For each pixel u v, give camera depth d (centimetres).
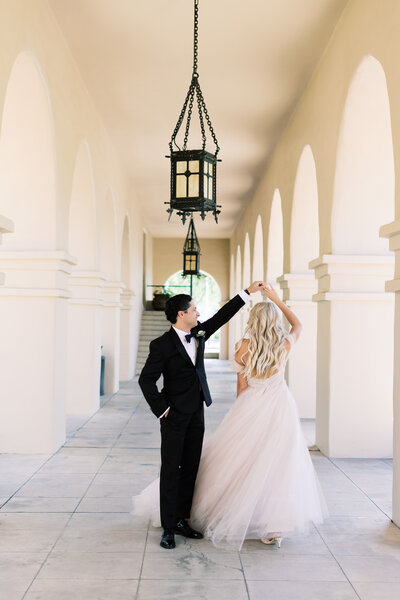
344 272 669
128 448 714
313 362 943
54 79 650
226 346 2380
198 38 685
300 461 412
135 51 721
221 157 1191
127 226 1446
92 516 467
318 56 728
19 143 653
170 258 2455
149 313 1970
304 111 831
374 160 652
